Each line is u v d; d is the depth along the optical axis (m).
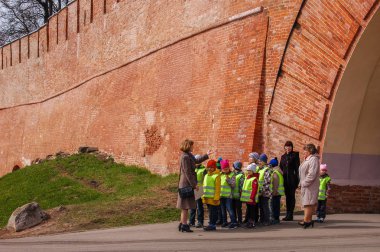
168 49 22.45
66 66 35.22
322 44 14.75
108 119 27.92
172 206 15.49
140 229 13.19
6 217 19.59
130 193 18.50
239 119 16.55
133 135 24.83
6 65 46.62
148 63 24.31
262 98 16.06
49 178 24.33
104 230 13.37
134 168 23.61
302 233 12.07
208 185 12.76
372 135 15.33
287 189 13.93
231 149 16.64
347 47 14.16
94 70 30.83
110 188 20.86
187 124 19.95
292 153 14.05
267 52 16.17
